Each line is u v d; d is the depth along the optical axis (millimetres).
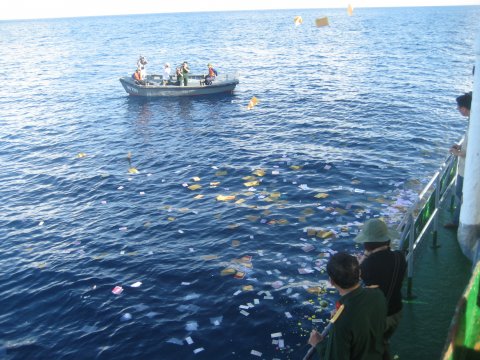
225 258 10664
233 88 34156
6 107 33906
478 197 6137
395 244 9352
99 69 54219
